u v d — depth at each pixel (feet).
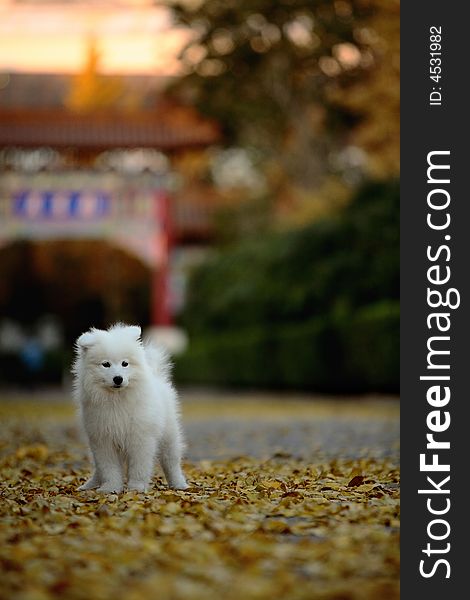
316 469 43.75
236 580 22.41
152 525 28.35
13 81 245.24
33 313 247.70
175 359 179.22
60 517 30.27
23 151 176.35
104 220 169.27
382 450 54.95
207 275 175.73
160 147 175.94
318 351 122.52
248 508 31.71
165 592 21.33
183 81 196.03
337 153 195.11
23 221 168.04
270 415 91.81
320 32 183.93
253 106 195.52
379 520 29.81
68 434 69.15
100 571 23.29
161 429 35.99
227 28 189.98
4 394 154.92
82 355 35.53
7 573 23.32
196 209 194.39
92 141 174.81
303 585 22.15
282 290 150.30
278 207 197.67
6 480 42.50
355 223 133.39
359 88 170.81
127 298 245.04
